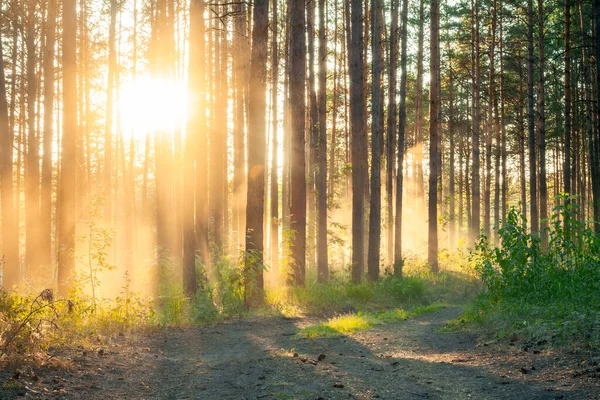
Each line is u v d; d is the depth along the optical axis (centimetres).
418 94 3375
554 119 3388
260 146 1355
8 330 647
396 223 2400
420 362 688
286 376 601
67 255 1237
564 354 629
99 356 688
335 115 3066
